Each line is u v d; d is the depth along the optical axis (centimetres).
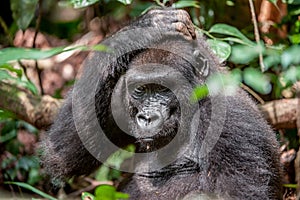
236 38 1416
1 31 1750
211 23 1524
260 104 1382
